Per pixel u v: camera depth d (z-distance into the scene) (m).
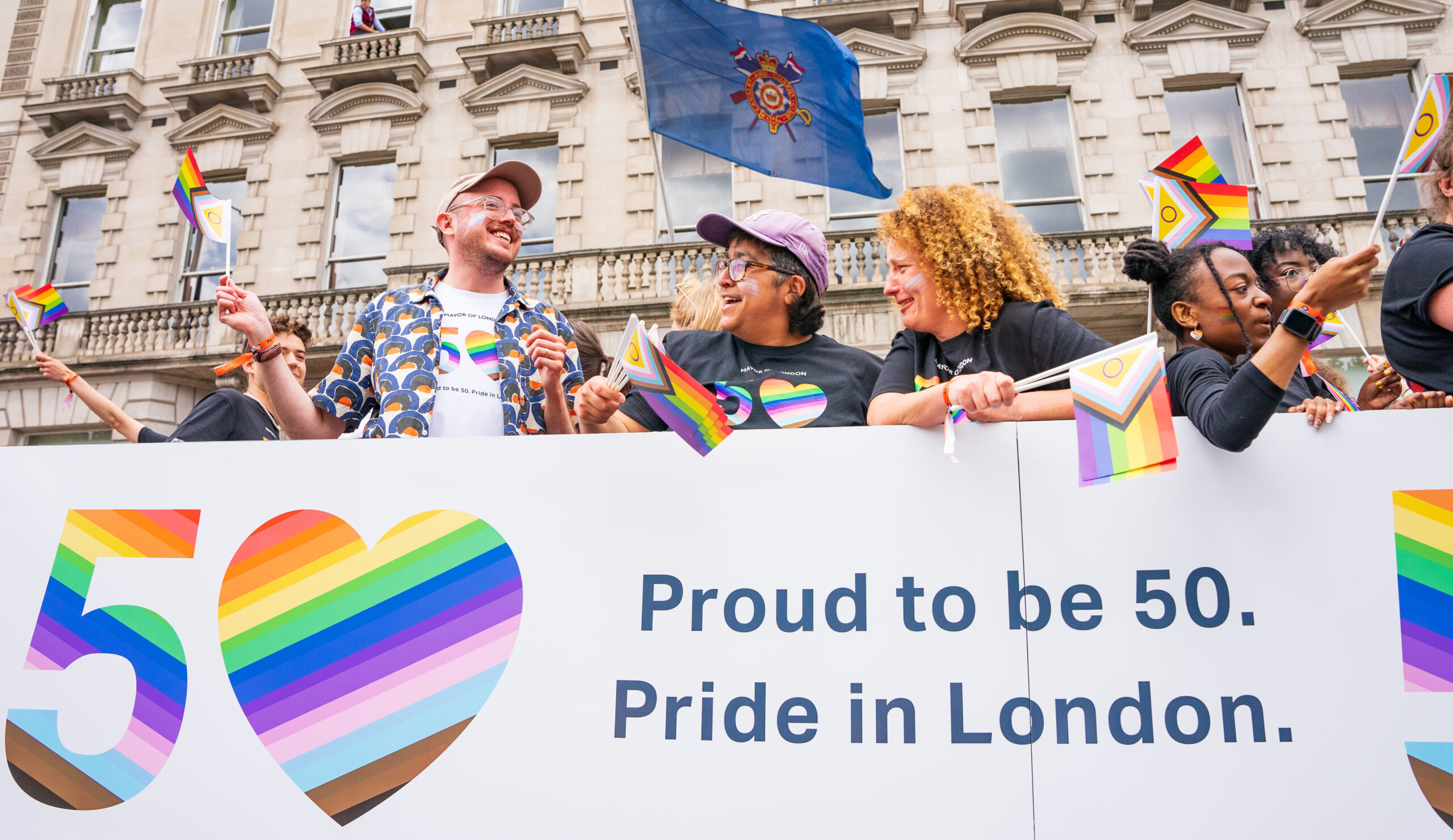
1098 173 10.50
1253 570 1.31
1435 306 1.38
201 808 1.38
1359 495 1.32
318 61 12.69
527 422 2.09
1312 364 2.10
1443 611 1.27
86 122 12.96
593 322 10.46
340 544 1.46
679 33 3.37
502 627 1.40
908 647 1.33
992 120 10.84
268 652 1.43
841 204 10.84
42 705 1.44
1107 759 1.26
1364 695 1.26
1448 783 1.22
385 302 2.16
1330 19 10.51
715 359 2.10
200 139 12.57
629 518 1.43
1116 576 1.33
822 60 3.30
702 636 1.37
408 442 1.49
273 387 1.89
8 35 13.62
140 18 13.62
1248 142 10.50
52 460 1.54
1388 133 10.34
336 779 1.37
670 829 1.30
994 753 1.28
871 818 1.27
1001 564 1.35
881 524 1.39
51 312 3.94
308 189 12.15
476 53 11.95
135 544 1.49
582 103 11.78
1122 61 10.84
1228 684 1.27
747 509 1.41
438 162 11.91
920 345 1.86
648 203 11.21
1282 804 1.23
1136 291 9.52
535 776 1.34
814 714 1.32
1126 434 1.27
